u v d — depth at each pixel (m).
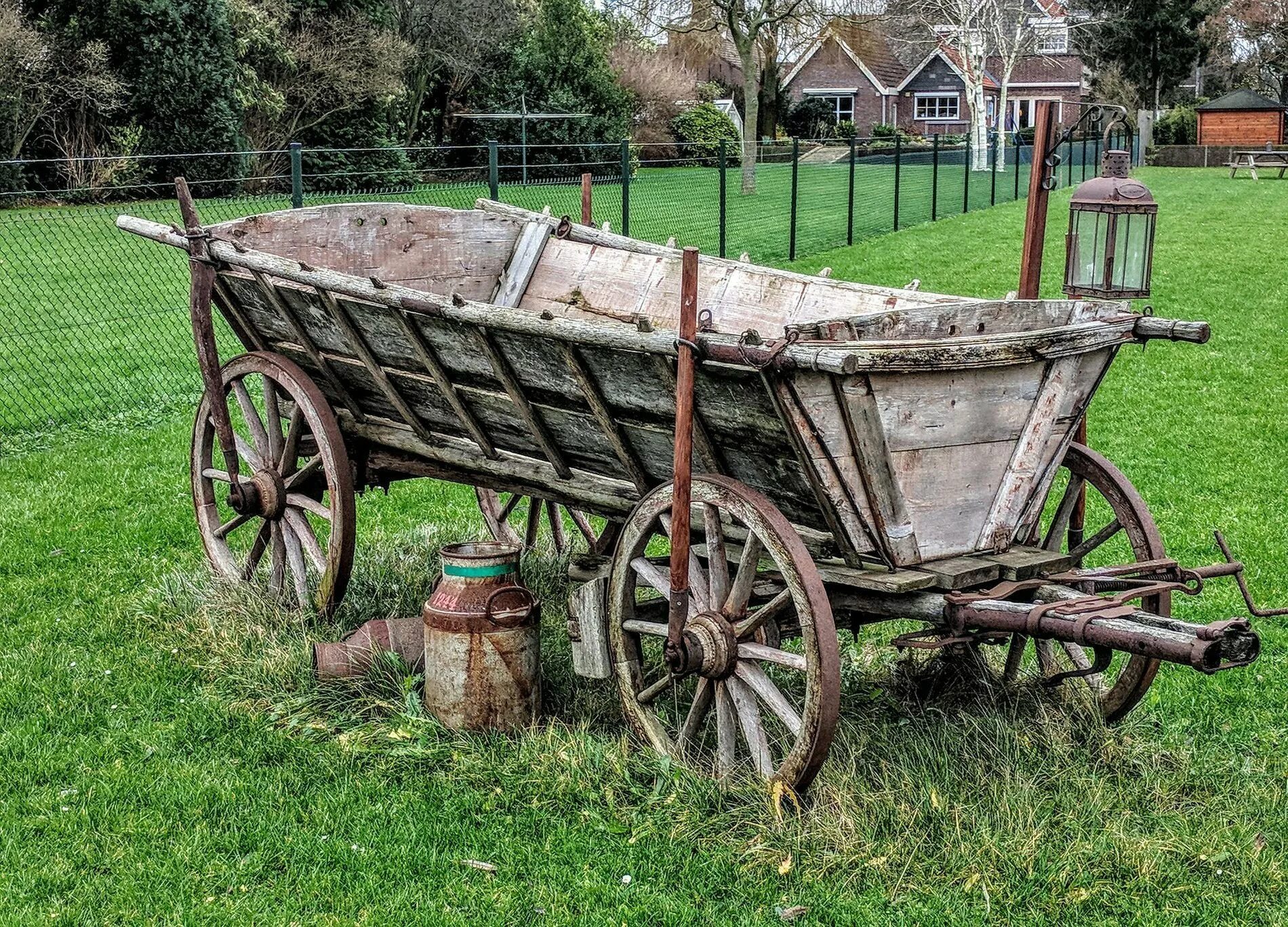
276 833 4.33
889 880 4.01
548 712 5.24
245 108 27.22
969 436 4.38
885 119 62.34
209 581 6.49
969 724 4.76
